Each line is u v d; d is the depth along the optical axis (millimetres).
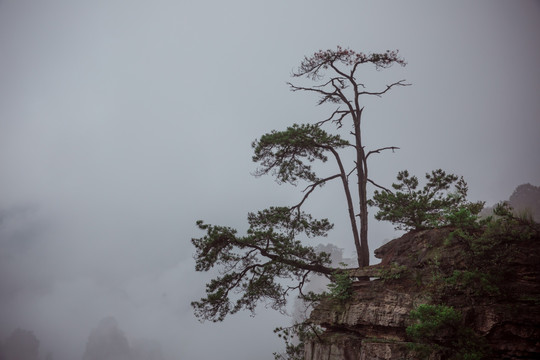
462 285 14422
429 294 15156
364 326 16609
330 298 18531
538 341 12469
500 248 14344
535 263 13711
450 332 13711
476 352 13047
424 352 13852
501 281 13820
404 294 15938
